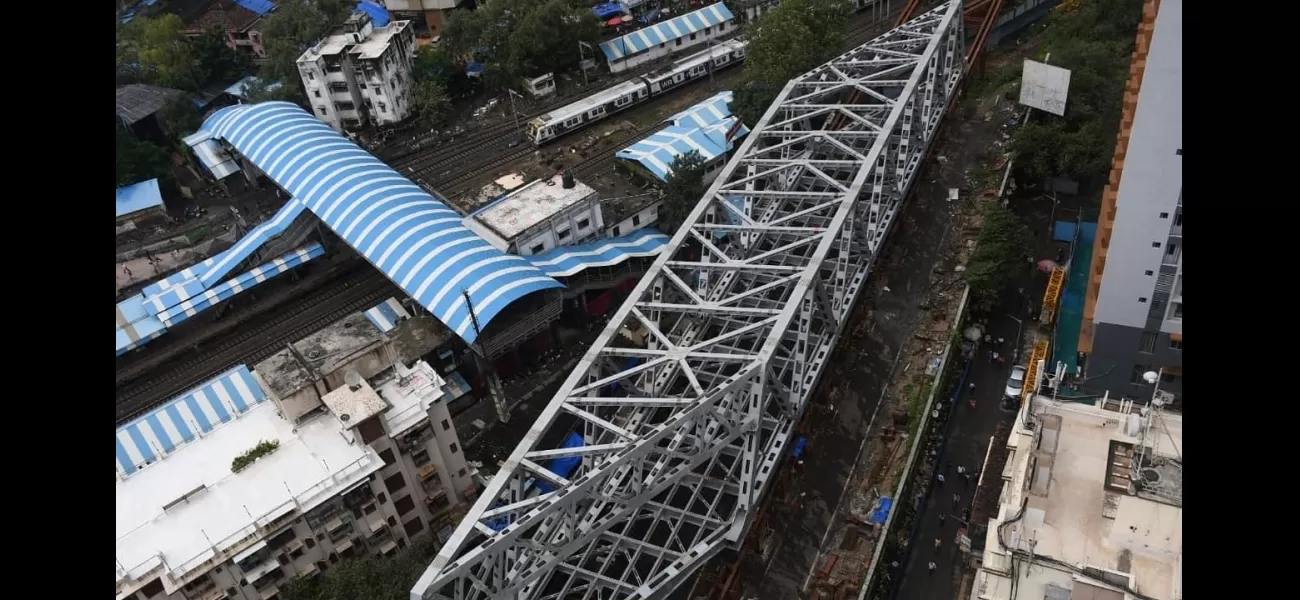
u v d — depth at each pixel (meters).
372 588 50.53
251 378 67.94
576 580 58.00
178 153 110.06
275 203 101.19
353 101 109.56
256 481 53.72
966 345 72.38
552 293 74.56
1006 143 92.25
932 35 84.50
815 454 65.19
